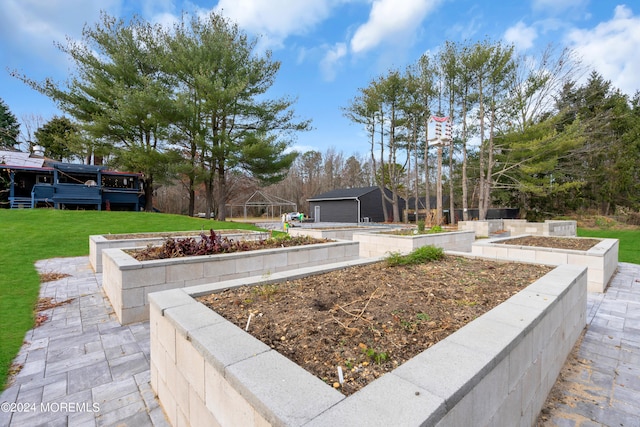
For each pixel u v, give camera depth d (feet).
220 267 14.12
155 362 7.63
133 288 12.06
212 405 5.02
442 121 29.73
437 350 4.99
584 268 11.69
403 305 8.02
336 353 5.52
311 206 101.24
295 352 5.54
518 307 7.10
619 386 7.97
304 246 17.60
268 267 15.72
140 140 51.31
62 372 8.60
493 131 60.49
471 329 5.81
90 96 50.14
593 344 10.42
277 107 52.11
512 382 5.47
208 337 5.56
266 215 117.50
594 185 70.08
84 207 55.98
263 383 4.13
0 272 19.51
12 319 12.17
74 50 47.73
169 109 44.93
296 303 8.10
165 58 47.52
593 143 60.80
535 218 71.82
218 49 47.70
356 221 85.56
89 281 18.11
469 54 55.57
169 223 42.93
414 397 3.77
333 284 9.92
